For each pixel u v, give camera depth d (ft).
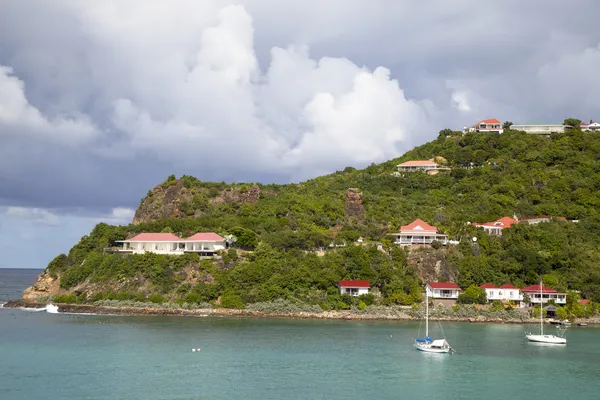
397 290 519.60
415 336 411.54
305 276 521.65
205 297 513.04
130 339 377.91
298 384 273.75
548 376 302.45
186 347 354.13
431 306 514.68
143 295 520.83
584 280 542.57
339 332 420.36
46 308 522.47
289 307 498.28
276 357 330.75
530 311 512.22
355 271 532.32
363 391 265.95
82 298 531.91
